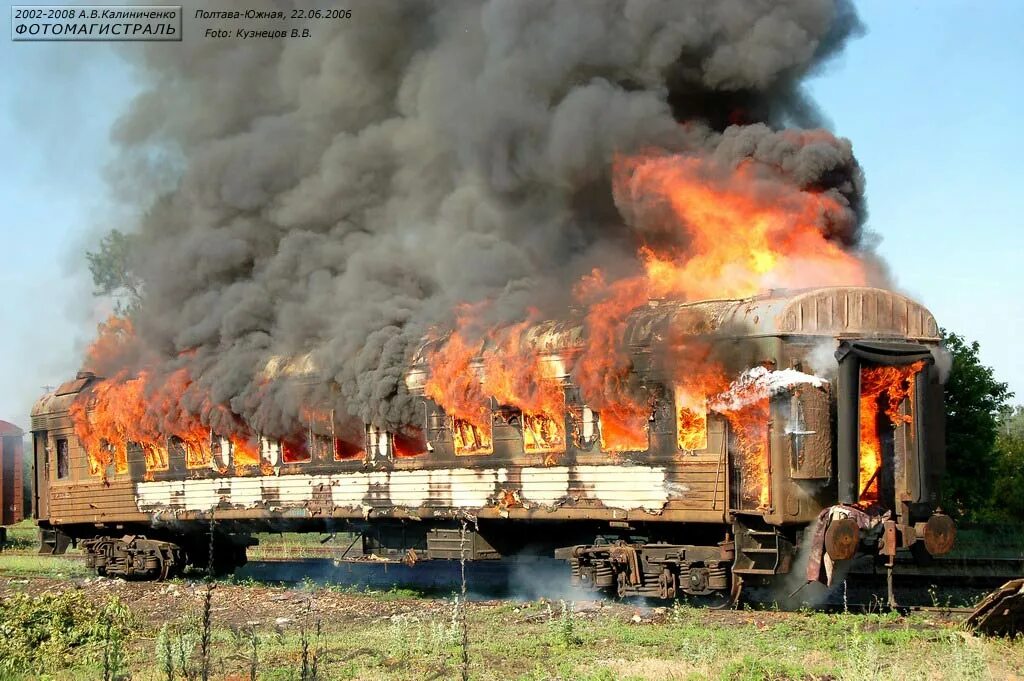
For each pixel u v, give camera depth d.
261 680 15.75
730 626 18.61
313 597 25.45
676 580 21.25
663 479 21.06
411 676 15.95
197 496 30.61
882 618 18.50
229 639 19.44
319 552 37.81
